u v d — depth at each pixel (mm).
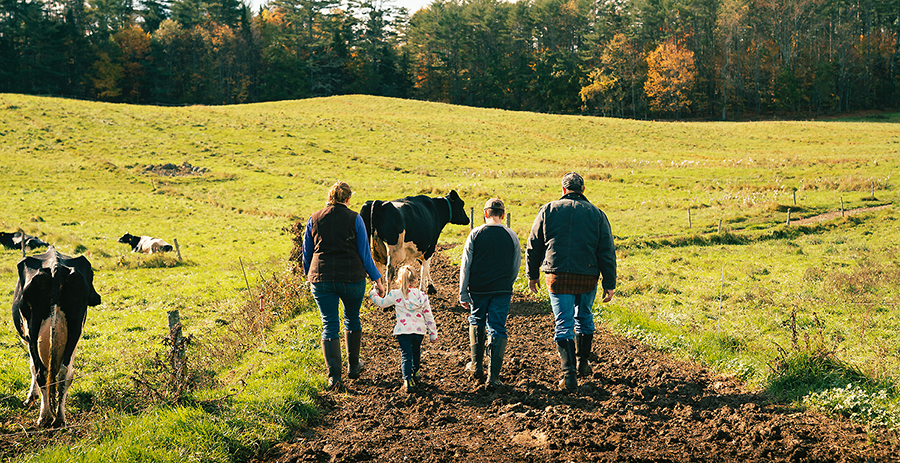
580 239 5652
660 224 24406
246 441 4668
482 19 117188
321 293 5941
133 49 100500
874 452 4215
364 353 7242
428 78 116500
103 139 47469
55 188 35094
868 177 34562
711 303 10859
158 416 4949
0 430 5273
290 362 6809
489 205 6031
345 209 6020
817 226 22266
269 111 65688
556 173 41281
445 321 9023
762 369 5852
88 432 5008
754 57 96250
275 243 23953
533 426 4977
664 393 5672
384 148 51594
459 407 5496
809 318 9078
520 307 9766
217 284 15344
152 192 35781
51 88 96000
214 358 7875
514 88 109625
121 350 9047
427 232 9734
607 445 4535
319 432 5020
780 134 60781
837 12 99938
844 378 5297
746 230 22266
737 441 4531
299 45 115688
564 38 118125
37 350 5172
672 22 104062
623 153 51281
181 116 57594
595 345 7480
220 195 35375
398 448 4645
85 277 5953
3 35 98812
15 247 21250
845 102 95875
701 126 67250
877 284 11727
